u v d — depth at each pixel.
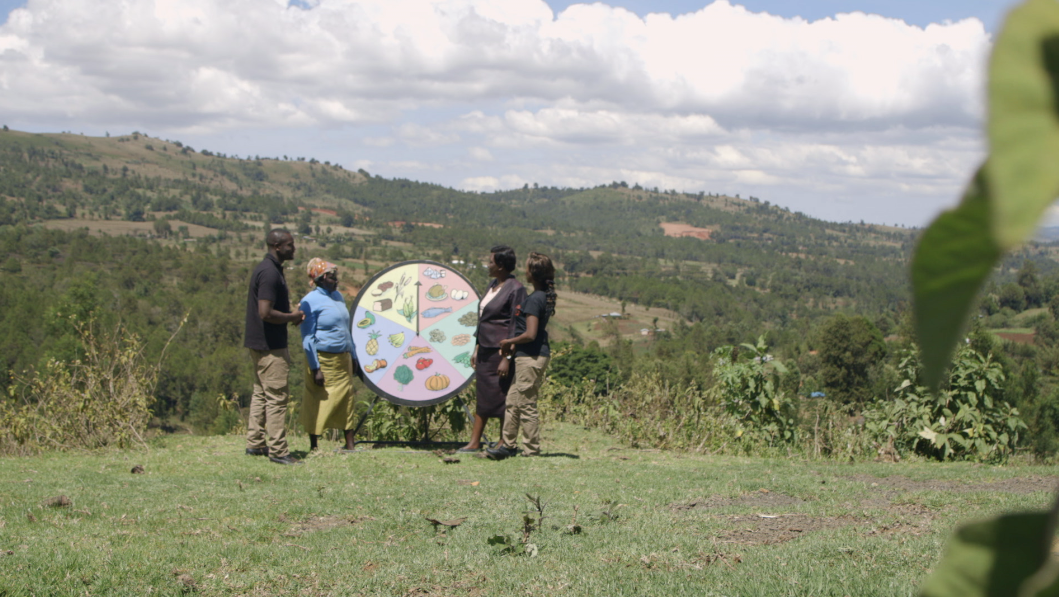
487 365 7.27
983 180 0.22
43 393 7.92
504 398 7.24
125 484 5.43
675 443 8.13
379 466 6.43
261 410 7.10
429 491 5.27
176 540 3.93
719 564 3.43
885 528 4.11
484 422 7.35
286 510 4.62
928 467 6.53
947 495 4.93
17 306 75.19
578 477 5.91
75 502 4.71
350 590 3.20
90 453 7.38
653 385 9.35
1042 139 0.21
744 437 7.96
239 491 5.24
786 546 3.70
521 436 8.76
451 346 8.12
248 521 4.38
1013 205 0.21
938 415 7.69
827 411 8.28
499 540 3.70
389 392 7.97
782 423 8.18
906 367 7.91
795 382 8.34
